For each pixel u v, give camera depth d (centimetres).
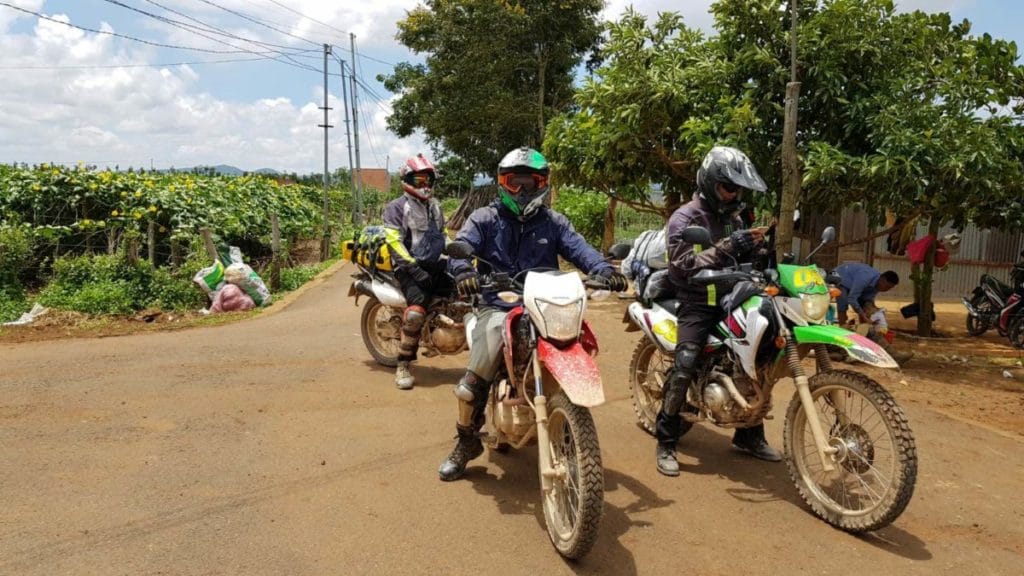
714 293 383
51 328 833
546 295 328
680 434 442
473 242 391
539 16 2470
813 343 358
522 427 355
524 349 353
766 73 798
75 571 294
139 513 346
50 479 381
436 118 2862
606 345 766
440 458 430
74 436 446
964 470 436
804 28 759
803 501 388
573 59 2661
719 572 314
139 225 1273
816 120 797
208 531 332
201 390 553
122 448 429
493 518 356
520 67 2662
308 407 521
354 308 982
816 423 349
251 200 1848
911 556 332
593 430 307
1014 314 898
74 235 1228
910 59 766
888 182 696
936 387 637
